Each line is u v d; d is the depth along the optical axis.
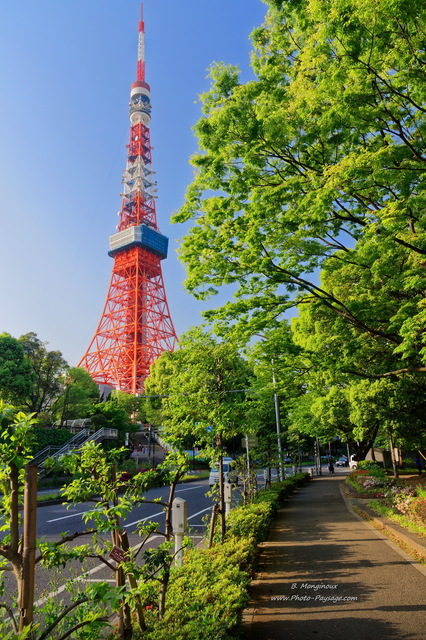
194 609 4.39
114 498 4.13
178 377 9.38
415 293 11.49
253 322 10.89
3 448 2.66
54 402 39.59
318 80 7.88
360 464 28.16
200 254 10.82
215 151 9.31
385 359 14.62
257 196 9.18
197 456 9.02
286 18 9.48
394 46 7.16
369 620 4.94
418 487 12.84
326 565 7.37
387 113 7.57
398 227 7.55
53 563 3.12
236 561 6.25
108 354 96.31
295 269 10.82
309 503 17.20
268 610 5.43
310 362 14.23
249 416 9.32
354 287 11.99
